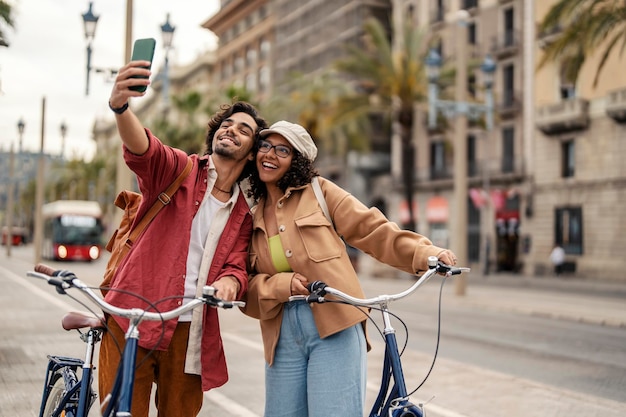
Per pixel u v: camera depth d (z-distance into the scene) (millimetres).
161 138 42750
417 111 44344
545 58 18500
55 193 86562
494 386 6723
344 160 48719
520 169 36969
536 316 14922
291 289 3164
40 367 6910
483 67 22438
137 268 3119
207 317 3256
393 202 46312
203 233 3283
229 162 3359
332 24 51531
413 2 45156
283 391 3270
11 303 13383
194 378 3295
